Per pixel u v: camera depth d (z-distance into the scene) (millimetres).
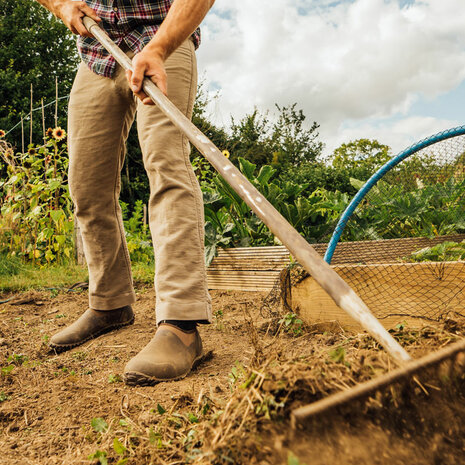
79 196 2309
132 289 2529
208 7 1853
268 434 880
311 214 4465
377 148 31109
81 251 5312
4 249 5398
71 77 18297
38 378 1935
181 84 2057
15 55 17344
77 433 1442
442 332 1239
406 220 4809
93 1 2180
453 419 882
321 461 795
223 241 3977
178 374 1808
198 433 1141
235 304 3262
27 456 1330
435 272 2211
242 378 1320
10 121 15492
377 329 893
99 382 1859
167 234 1960
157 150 1993
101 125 2232
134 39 2113
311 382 948
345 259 3539
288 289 2582
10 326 2852
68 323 2928
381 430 836
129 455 1223
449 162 4363
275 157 20547
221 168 1262
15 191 5516
